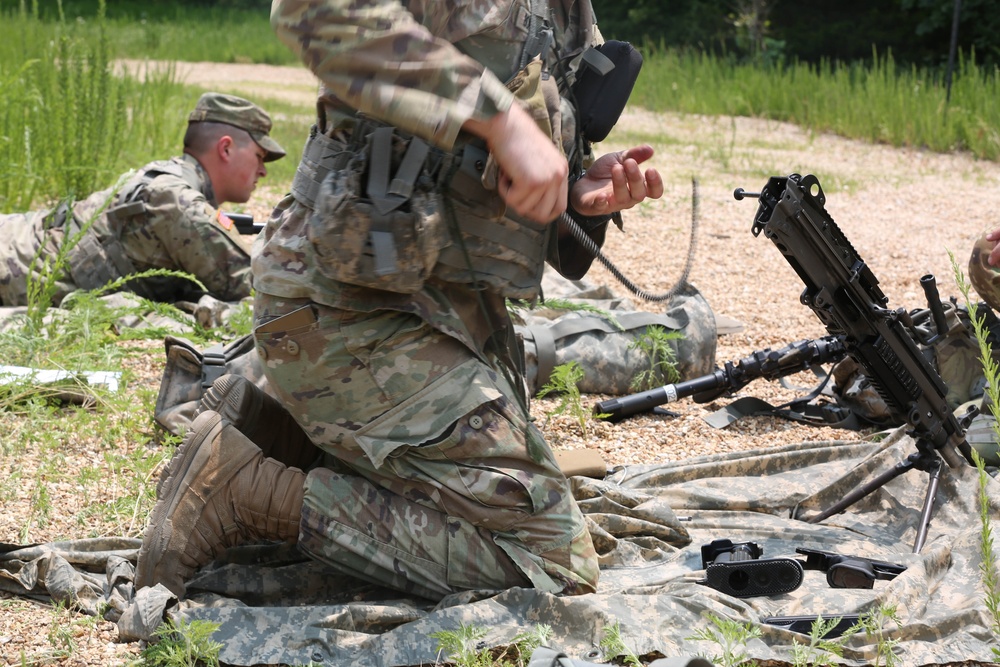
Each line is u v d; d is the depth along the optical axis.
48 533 4.29
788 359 5.89
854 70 23.27
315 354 3.61
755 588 3.82
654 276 9.67
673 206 12.75
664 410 6.23
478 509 3.62
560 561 3.68
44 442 5.13
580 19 3.87
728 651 3.28
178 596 3.68
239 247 7.37
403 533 3.66
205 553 3.71
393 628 3.57
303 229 3.57
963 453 4.77
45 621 3.62
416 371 3.60
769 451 5.34
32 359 6.14
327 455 4.14
